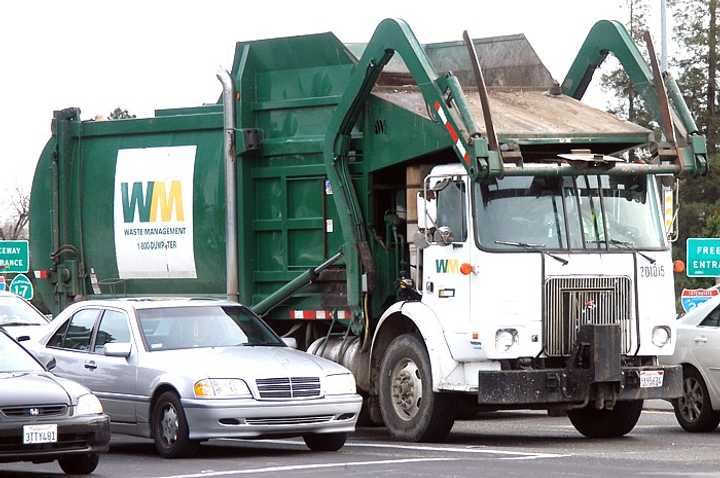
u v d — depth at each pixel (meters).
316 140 26.47
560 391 22.72
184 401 21.09
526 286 22.83
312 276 26.45
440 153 24.03
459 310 22.98
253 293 27.47
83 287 30.59
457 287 23.05
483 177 22.17
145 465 20.38
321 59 26.56
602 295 23.28
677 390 23.66
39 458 18.53
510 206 23.02
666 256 23.88
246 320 23.73
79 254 30.56
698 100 90.62
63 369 23.64
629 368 23.22
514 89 26.50
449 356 23.12
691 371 26.00
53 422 18.62
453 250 23.11
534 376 22.59
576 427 25.59
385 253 25.61
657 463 19.80
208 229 28.14
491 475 18.09
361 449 22.44
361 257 25.52
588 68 26.55
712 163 83.69
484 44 26.81
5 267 46.09
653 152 23.91
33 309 32.75
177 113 29.02
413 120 24.34
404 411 24.02
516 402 22.44
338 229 26.27
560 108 25.31
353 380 22.06
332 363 22.25
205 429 20.92
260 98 27.39
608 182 23.64
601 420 25.11
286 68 27.05
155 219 28.97
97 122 30.12
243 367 21.30
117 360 22.66
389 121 25.02
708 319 25.92
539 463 19.75
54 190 30.73
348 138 25.73
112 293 30.08
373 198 25.73
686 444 23.41
